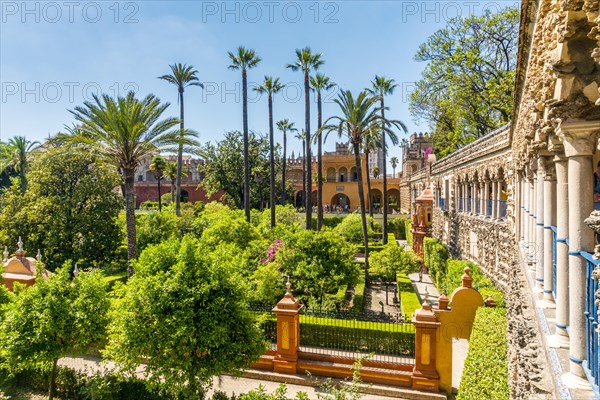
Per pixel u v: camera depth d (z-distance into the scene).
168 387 8.57
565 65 2.94
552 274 5.35
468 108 27.39
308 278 15.59
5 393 11.13
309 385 11.38
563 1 2.53
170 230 23.67
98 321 9.77
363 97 22.62
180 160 33.81
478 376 6.40
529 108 5.26
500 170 13.97
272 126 30.47
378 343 12.40
